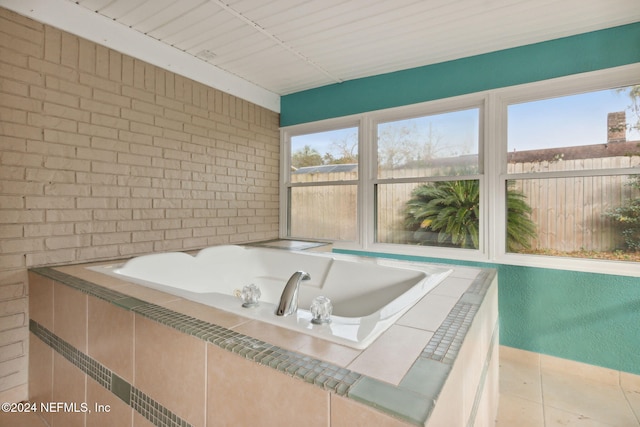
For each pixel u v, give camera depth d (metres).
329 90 3.05
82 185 1.93
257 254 2.46
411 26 2.06
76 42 1.89
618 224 1.98
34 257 1.74
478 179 2.40
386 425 0.57
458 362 0.77
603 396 1.80
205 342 0.86
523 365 2.17
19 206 1.69
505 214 2.31
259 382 0.75
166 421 0.97
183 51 2.44
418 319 0.99
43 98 1.76
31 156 1.72
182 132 2.47
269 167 3.25
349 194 3.02
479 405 1.12
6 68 1.64
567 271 2.08
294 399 0.69
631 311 1.90
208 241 2.67
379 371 0.69
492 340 1.49
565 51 2.09
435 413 0.58
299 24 2.06
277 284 2.29
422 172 2.65
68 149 1.87
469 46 2.28
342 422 0.62
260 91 3.12
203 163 2.63
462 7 1.86
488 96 2.34
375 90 2.81
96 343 1.24
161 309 1.07
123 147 2.12
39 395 1.64
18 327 1.68
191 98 2.53
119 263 1.91
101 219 2.01
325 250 2.86
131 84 2.16
